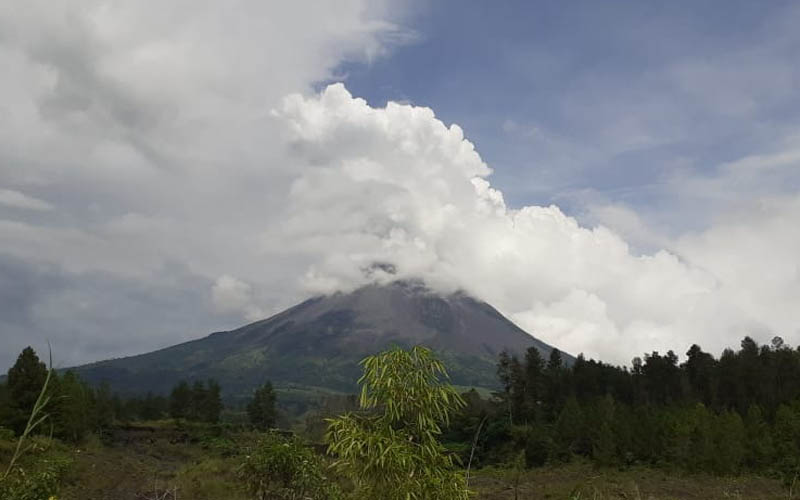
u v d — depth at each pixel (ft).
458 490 19.12
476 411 188.55
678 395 288.51
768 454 153.89
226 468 98.84
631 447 176.65
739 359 288.51
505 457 183.93
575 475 144.87
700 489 110.11
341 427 19.45
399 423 20.18
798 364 273.54
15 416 150.10
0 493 26.50
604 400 236.84
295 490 36.63
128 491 85.51
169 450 195.11
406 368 20.10
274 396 322.75
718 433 164.66
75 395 165.78
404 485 18.38
